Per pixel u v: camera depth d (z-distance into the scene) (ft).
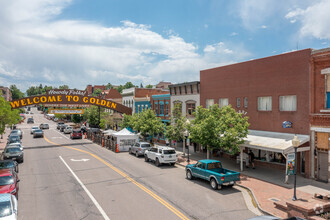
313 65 58.34
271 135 67.46
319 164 57.41
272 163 69.26
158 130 102.42
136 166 74.69
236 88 80.59
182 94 107.65
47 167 73.46
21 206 42.55
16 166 64.69
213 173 51.11
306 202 37.29
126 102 164.86
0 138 152.15
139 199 45.52
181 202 43.93
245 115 77.46
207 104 93.97
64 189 51.93
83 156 92.12
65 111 122.11
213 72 90.48
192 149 103.50
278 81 66.95
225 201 44.45
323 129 55.93
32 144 127.34
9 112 91.81
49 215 38.73
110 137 124.16
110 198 46.19
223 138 62.18
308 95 59.47
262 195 46.83
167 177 61.52
